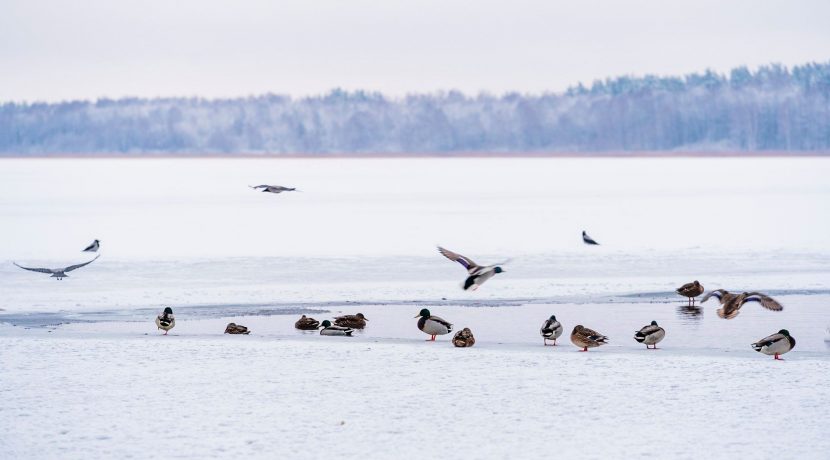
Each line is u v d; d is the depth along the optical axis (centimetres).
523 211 6347
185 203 7350
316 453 1292
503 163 18888
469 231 5019
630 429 1402
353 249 4231
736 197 7694
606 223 5434
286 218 5853
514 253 4062
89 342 2098
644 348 2033
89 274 3428
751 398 1573
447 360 1891
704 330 2302
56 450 1303
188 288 3083
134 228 5250
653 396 1592
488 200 7556
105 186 10075
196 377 1742
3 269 3569
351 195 8381
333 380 1719
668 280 3222
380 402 1563
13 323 2438
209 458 1270
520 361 1880
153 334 2231
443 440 1351
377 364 1855
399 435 1377
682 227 5194
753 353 1956
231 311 2645
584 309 2642
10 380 1716
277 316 2559
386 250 4191
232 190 9306
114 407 1531
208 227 5303
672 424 1426
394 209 6581
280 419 1460
